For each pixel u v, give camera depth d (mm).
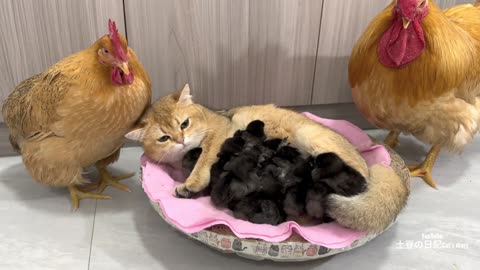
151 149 1570
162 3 1699
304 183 1454
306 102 2072
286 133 1678
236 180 1443
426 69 1531
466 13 1756
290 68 1954
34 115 1431
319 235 1313
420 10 1433
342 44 1928
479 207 1711
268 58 1911
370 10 1862
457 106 1635
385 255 1492
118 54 1308
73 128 1409
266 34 1847
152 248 1502
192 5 1726
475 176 1891
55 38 1685
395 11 1465
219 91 1958
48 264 1425
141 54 1792
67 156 1491
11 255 1453
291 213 1459
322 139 1546
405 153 2066
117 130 1481
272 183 1461
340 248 1322
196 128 1572
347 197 1344
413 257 1484
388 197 1358
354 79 1721
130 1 1669
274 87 1995
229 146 1533
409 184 1573
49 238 1525
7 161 1938
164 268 1426
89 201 1706
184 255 1479
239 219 1396
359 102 1775
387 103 1651
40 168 1534
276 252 1311
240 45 1856
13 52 1682
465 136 1713
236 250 1330
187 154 1599
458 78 1569
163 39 1778
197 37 1801
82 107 1370
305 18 1835
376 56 1595
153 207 1555
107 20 1687
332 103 2117
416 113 1649
